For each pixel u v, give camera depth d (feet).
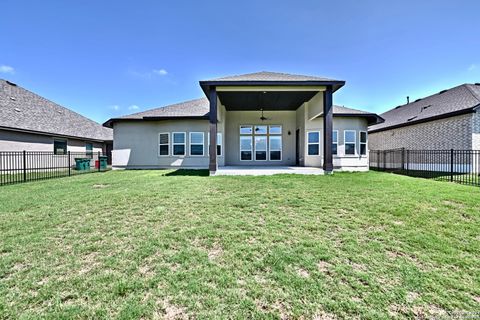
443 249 10.36
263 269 8.90
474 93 43.34
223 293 7.52
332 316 6.58
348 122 43.83
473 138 37.88
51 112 59.93
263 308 6.88
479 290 7.63
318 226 13.14
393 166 55.62
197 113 48.01
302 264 9.23
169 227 13.12
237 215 15.10
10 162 43.62
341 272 8.66
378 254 10.00
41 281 8.21
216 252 10.28
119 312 6.70
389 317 6.53
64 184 27.73
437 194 19.63
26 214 15.48
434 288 7.72
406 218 14.16
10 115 46.44
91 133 67.26
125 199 19.06
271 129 51.62
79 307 6.92
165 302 7.13
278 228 12.92
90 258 9.80
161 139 48.16
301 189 22.39
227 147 51.37
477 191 20.89
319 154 43.27
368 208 16.19
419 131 48.34
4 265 9.23
